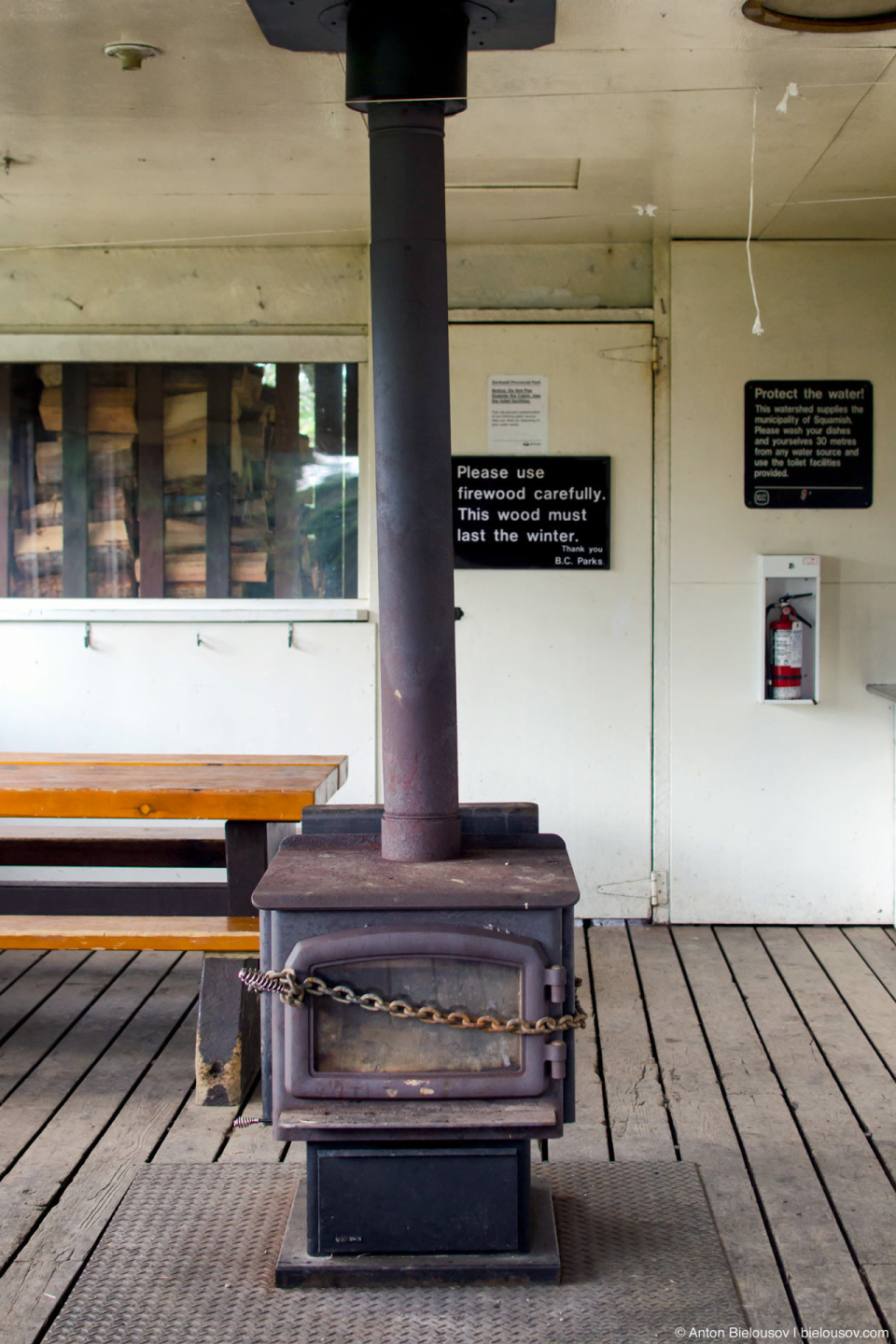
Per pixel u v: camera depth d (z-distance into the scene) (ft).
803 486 15.17
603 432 15.28
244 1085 10.25
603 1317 7.01
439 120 7.69
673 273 15.08
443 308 7.74
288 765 12.01
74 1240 7.95
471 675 15.49
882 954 14.26
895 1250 7.80
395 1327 6.91
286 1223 8.08
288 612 15.48
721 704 15.40
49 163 12.34
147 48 9.52
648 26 9.09
